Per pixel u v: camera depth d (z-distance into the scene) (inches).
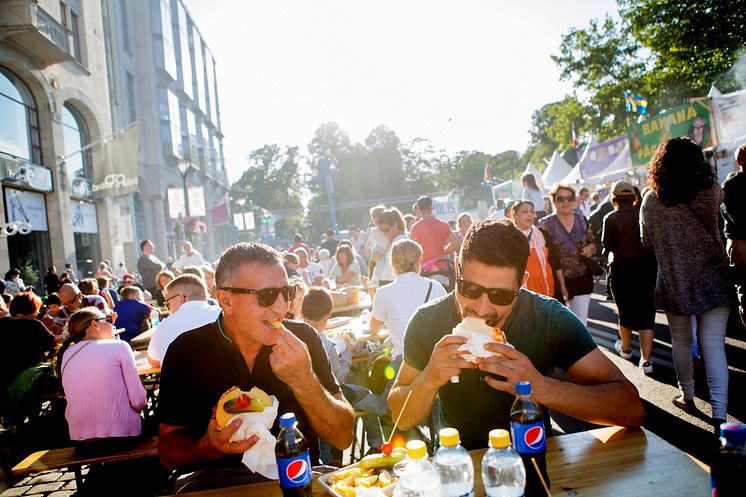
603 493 63.1
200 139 2219.5
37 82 738.8
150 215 1541.6
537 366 88.0
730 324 266.4
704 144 502.0
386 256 291.6
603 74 1216.2
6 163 663.1
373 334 184.4
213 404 93.2
